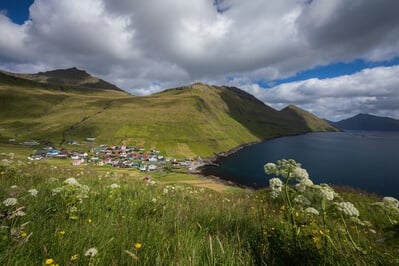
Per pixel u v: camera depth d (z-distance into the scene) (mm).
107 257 3582
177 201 8430
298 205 5633
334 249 4449
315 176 126750
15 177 8812
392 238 4555
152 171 140875
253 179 136750
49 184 8164
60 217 4980
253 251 4363
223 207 8141
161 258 3691
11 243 3484
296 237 4703
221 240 4730
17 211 4449
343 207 4891
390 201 5004
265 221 6254
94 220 5113
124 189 8922
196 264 3553
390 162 167125
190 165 172500
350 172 136250
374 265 4027
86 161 150500
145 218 5660
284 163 5480
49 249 3566
